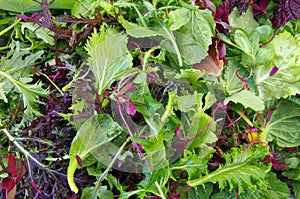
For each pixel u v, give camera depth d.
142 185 0.60
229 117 0.67
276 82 0.67
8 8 0.69
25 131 0.62
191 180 0.61
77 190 0.58
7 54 0.68
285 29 0.70
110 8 0.65
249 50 0.67
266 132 0.68
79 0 0.67
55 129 0.62
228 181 0.62
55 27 0.64
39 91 0.64
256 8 0.72
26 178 0.61
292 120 0.69
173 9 0.67
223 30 0.69
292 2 0.70
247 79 0.67
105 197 0.60
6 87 0.65
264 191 0.67
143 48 0.64
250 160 0.65
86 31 0.63
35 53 0.68
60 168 0.61
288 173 0.70
